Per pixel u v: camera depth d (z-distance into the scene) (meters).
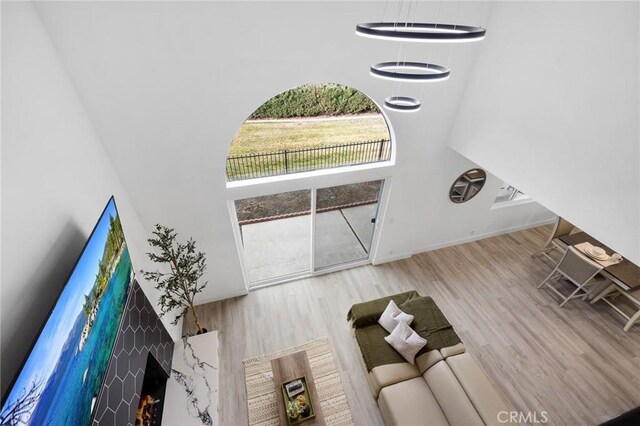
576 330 4.43
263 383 3.77
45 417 1.44
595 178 2.59
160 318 3.56
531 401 3.64
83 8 2.26
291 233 5.90
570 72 2.62
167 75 2.74
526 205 5.93
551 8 2.68
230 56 2.80
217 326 4.42
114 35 2.43
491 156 3.63
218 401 3.32
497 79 3.35
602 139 2.48
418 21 3.08
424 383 3.34
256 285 5.00
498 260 5.62
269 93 3.11
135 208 3.45
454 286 5.10
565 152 2.79
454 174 4.73
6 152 1.63
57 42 2.31
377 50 3.18
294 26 2.81
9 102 1.70
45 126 2.02
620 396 3.69
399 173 4.36
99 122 2.79
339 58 3.11
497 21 3.22
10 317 1.55
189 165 3.35
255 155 3.99
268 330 4.37
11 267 1.58
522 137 3.19
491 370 3.95
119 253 2.43
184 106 2.95
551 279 5.21
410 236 5.34
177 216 3.70
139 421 2.84
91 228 2.46
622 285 4.12
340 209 5.34
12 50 1.81
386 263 5.52
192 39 2.63
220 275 4.50
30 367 1.33
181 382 3.28
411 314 3.87
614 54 2.29
